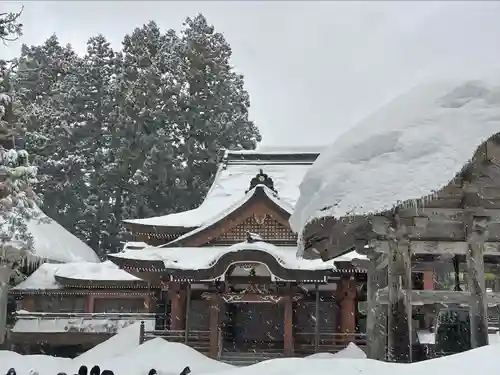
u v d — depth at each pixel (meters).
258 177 36.38
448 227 13.12
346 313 32.59
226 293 31.22
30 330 37.97
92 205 64.88
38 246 45.53
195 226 37.88
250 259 29.61
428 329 21.33
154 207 62.38
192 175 62.66
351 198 11.55
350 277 32.53
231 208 34.66
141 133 63.19
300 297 32.03
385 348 15.48
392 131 11.97
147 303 40.72
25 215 31.00
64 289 41.47
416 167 11.16
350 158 12.26
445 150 10.99
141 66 66.25
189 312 31.38
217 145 63.06
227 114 67.06
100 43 71.69
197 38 65.88
